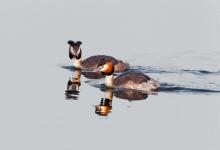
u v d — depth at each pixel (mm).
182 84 28125
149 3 46906
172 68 30953
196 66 31234
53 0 47250
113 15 42625
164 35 37812
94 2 46781
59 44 35250
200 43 36125
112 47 34969
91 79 29359
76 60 31125
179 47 35250
